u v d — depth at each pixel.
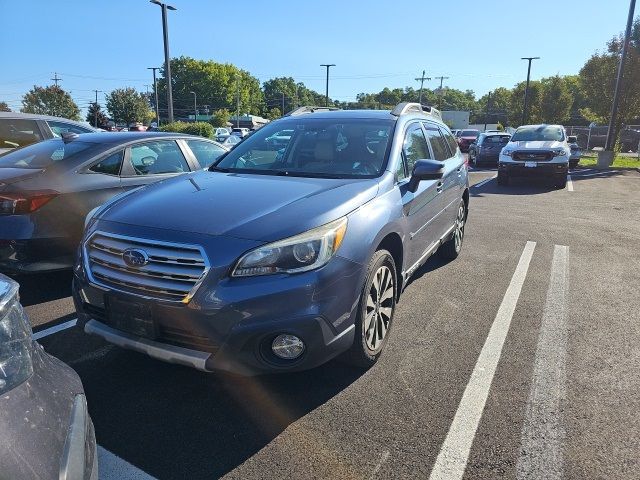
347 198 3.24
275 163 4.24
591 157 31.00
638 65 23.09
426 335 4.03
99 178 5.05
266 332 2.70
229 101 120.12
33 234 4.50
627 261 6.30
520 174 14.25
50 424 1.63
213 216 2.96
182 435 2.78
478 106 136.75
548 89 54.72
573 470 2.50
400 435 2.77
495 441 2.72
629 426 2.85
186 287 2.71
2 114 8.38
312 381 3.32
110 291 2.92
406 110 4.86
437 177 3.88
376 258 3.29
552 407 3.03
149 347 2.83
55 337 3.95
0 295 1.70
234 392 3.20
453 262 6.20
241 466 2.53
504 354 3.71
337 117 4.60
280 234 2.77
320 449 2.66
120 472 2.47
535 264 6.13
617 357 3.68
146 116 80.50
